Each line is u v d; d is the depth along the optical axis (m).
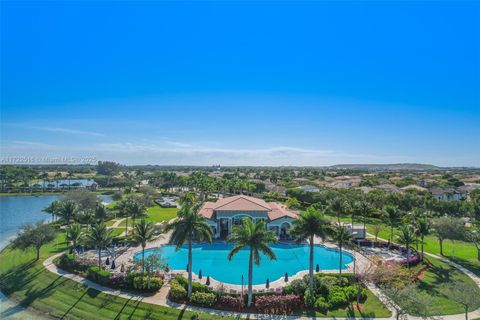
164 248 72.38
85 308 44.47
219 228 80.06
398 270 50.00
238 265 63.25
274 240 45.44
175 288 46.22
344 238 52.59
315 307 44.09
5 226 101.50
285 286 49.06
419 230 64.38
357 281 51.84
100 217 79.94
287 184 179.75
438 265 61.66
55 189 189.75
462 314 42.44
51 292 49.16
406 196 112.69
